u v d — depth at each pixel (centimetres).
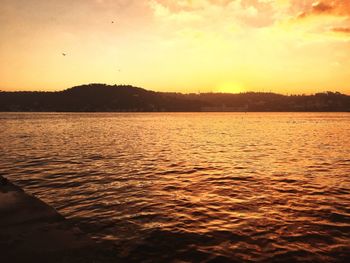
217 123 11688
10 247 594
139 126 9188
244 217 1220
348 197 1514
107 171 2170
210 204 1391
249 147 3788
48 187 1695
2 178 1169
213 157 2908
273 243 982
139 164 2484
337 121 13900
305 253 912
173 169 2266
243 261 865
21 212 806
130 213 1262
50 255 560
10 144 3962
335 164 2531
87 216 1222
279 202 1424
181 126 9325
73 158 2791
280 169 2284
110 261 548
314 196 1530
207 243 982
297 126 9519
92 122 11800
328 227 1117
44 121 12225
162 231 1073
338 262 859
